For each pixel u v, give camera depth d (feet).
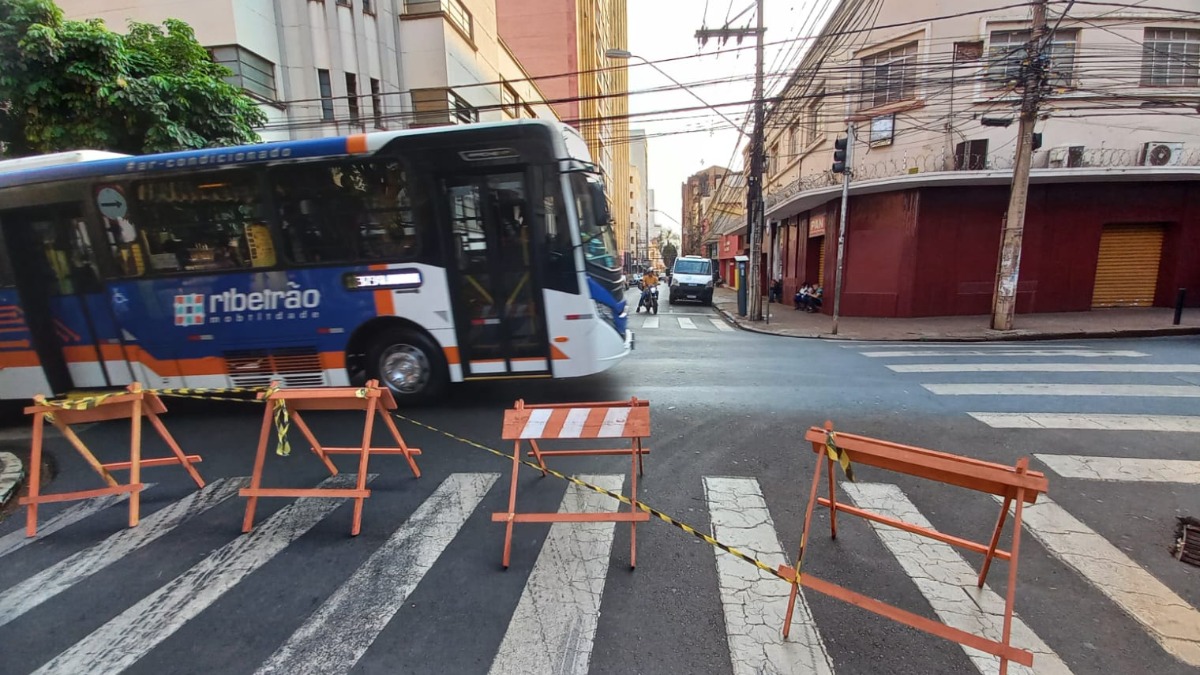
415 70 50.47
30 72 24.48
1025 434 17.52
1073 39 45.37
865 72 50.42
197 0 40.09
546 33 112.06
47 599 10.03
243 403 22.77
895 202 49.57
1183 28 44.42
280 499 13.83
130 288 20.11
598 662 8.07
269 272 19.72
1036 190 47.73
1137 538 11.50
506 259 19.54
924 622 7.76
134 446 13.14
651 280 63.98
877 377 25.59
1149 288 49.88
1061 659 8.13
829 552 11.03
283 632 8.90
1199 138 46.01
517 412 11.06
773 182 81.92
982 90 44.19
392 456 16.53
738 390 23.32
